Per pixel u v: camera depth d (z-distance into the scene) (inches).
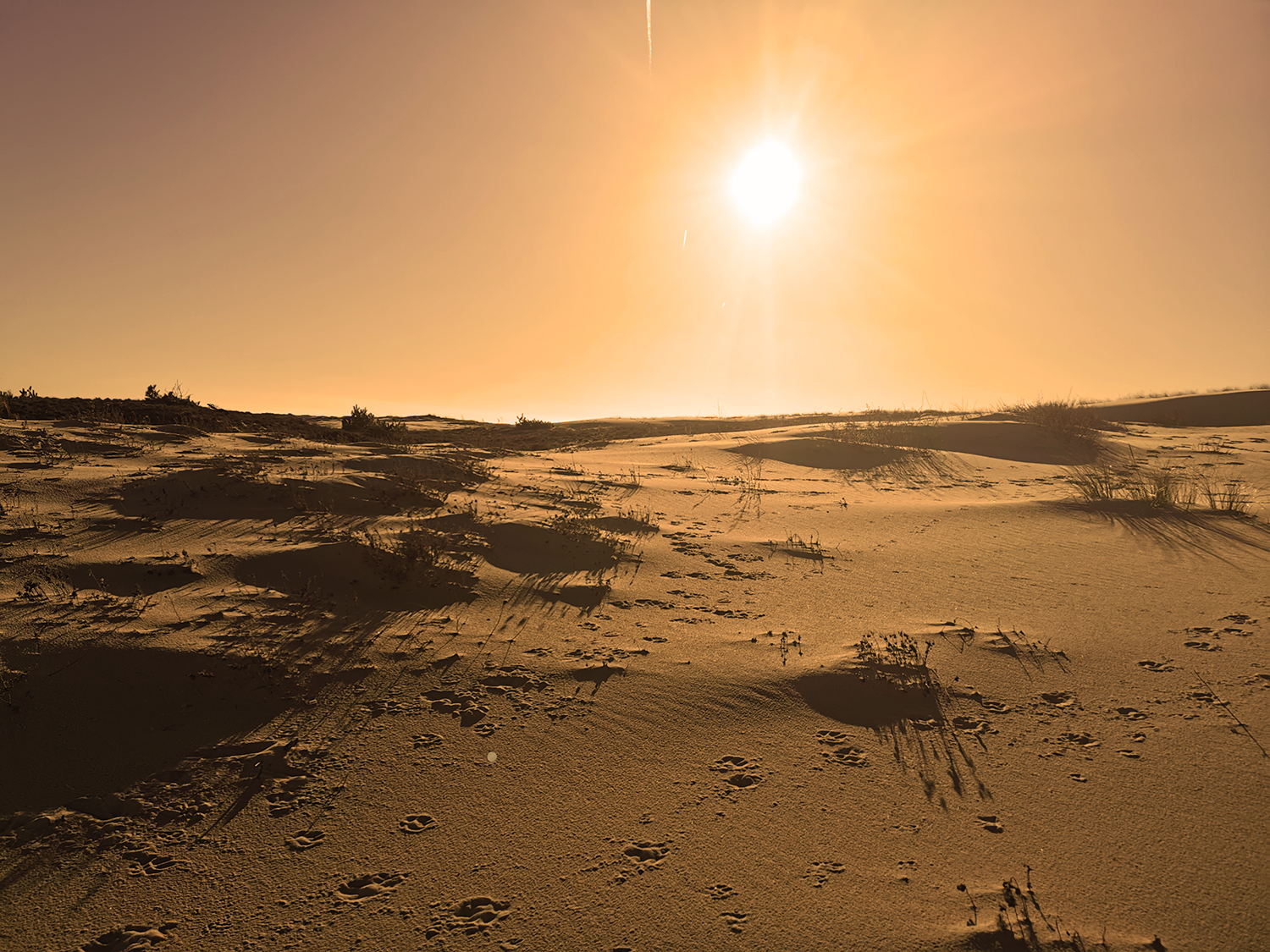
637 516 389.4
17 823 133.6
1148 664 201.3
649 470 586.6
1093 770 149.2
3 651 176.6
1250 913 108.2
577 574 281.3
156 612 205.6
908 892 114.8
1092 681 191.3
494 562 283.6
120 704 166.4
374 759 153.9
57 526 261.7
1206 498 456.1
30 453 363.6
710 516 412.5
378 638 207.0
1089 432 820.6
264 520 297.0
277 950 105.6
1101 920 107.7
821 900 113.2
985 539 361.4
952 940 103.8
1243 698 177.8
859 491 532.1
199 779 146.6
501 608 239.6
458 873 121.3
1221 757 151.6
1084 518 402.9
